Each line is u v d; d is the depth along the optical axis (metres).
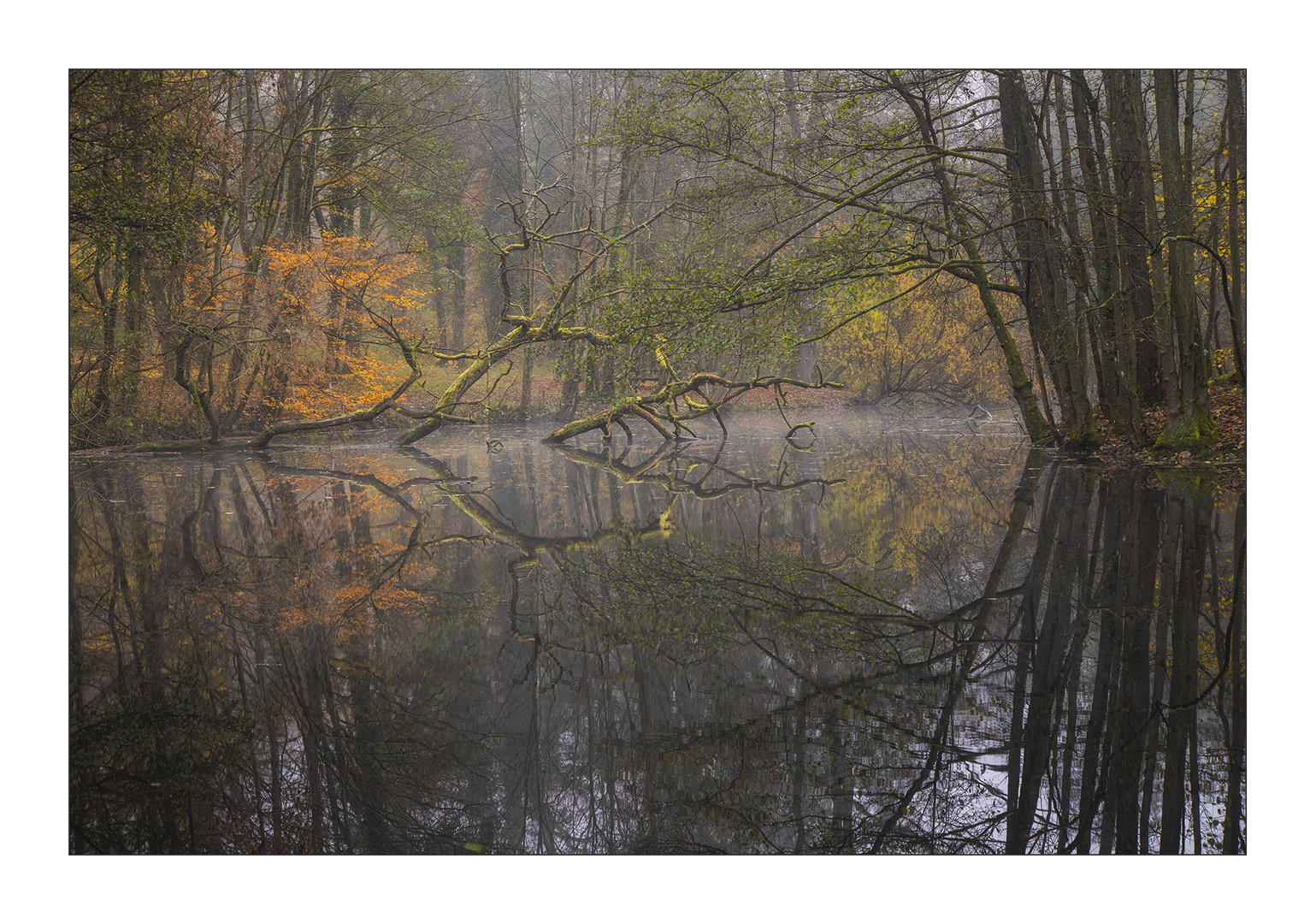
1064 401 14.34
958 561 6.38
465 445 18.92
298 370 18.97
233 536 7.89
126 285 15.76
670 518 8.79
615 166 23.88
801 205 13.16
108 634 4.76
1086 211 12.70
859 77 12.29
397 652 4.43
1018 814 2.79
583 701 3.73
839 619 4.94
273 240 19.64
